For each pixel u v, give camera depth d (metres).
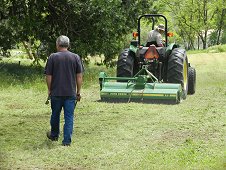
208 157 9.51
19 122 13.34
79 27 29.11
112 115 14.27
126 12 31.84
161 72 19.03
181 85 17.92
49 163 9.27
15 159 9.51
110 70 33.38
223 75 29.19
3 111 15.04
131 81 17.78
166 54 18.59
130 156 9.67
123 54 18.98
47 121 13.52
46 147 10.47
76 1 27.12
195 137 11.32
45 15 29.75
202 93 19.75
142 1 33.22
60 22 29.45
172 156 9.60
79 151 10.09
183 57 18.31
